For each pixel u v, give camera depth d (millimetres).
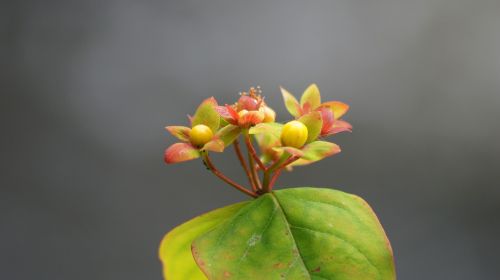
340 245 394
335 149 395
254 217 401
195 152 399
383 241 395
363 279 390
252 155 405
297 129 395
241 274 391
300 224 399
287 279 389
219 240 397
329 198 404
